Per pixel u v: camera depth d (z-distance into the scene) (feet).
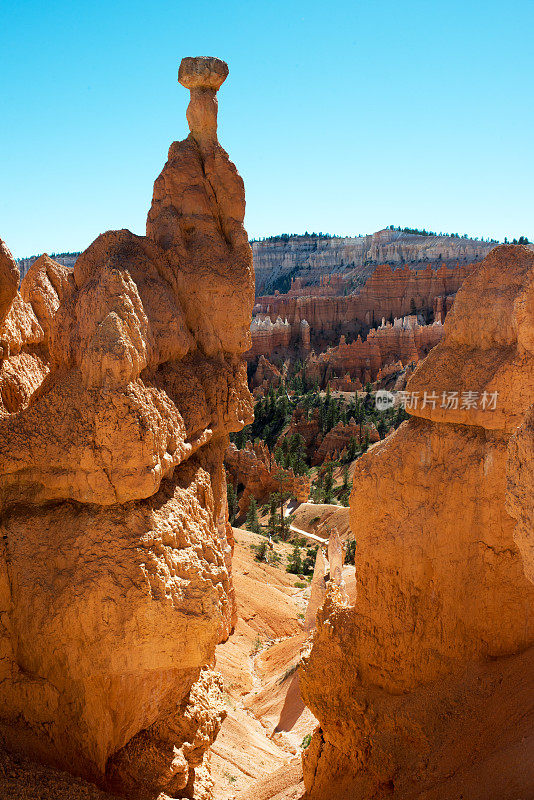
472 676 38.22
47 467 39.14
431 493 39.86
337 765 43.91
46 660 38.09
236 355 57.00
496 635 38.50
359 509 42.83
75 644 37.70
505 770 31.73
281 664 83.66
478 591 38.65
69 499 39.73
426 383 40.78
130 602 37.17
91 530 37.96
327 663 43.62
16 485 39.68
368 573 42.57
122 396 38.19
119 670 37.76
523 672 36.17
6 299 43.14
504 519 37.47
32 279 56.24
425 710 38.73
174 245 53.26
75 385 39.50
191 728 46.60
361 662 42.73
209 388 53.01
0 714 36.86
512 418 36.73
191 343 52.01
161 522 39.63
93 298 41.09
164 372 47.75
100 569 37.37
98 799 35.63
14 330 49.06
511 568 37.65
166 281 51.37
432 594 40.06
